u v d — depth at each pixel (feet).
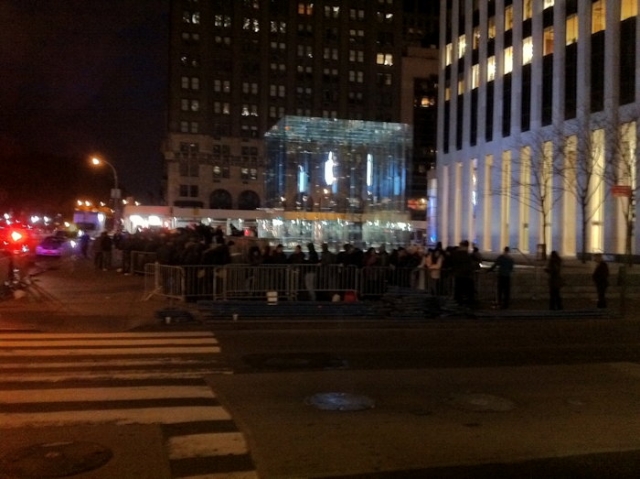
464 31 189.47
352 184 158.51
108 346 39.24
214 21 401.08
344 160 159.02
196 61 395.55
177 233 87.56
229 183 399.65
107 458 19.16
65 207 233.55
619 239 119.03
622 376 32.24
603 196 124.06
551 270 60.29
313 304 54.29
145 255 84.02
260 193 404.16
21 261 76.54
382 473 18.43
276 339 42.98
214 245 64.28
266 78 409.49
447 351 39.37
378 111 430.61
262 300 58.70
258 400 26.48
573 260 120.78
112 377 30.58
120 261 100.78
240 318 51.60
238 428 22.50
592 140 122.31
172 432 21.97
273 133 172.45
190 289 59.41
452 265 62.39
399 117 434.71
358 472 18.47
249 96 406.00
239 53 404.77
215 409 24.93
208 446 20.52
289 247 125.29
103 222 233.14
